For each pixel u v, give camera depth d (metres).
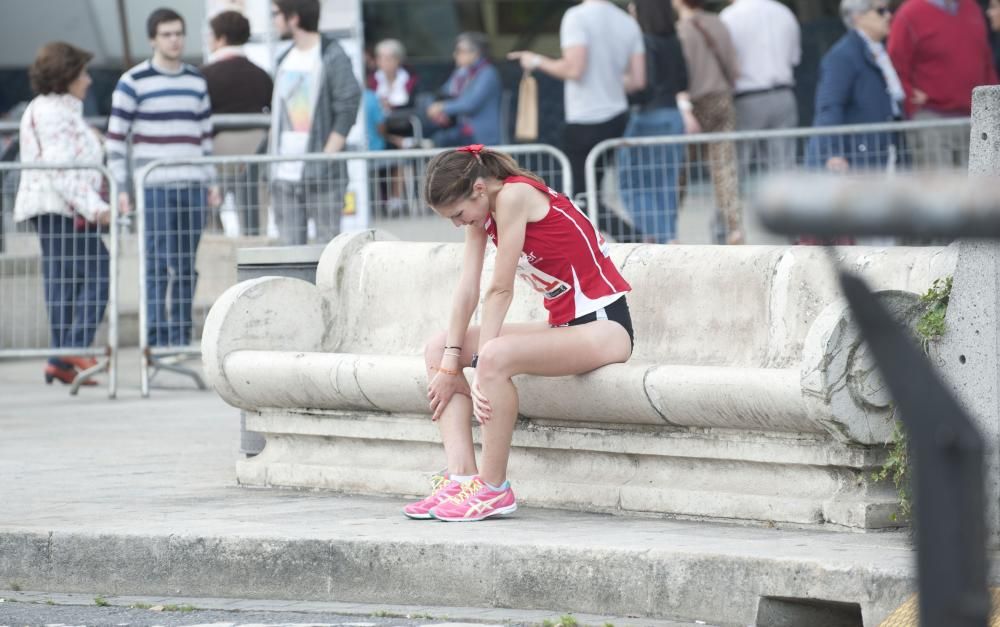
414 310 16.62
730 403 12.74
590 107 28.86
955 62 29.03
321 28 33.91
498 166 13.71
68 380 29.14
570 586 11.90
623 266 15.12
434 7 66.88
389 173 28.38
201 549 13.12
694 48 29.69
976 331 11.52
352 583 12.68
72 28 48.84
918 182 3.32
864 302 3.85
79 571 13.44
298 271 17.97
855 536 12.18
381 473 15.61
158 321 27.27
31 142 28.39
